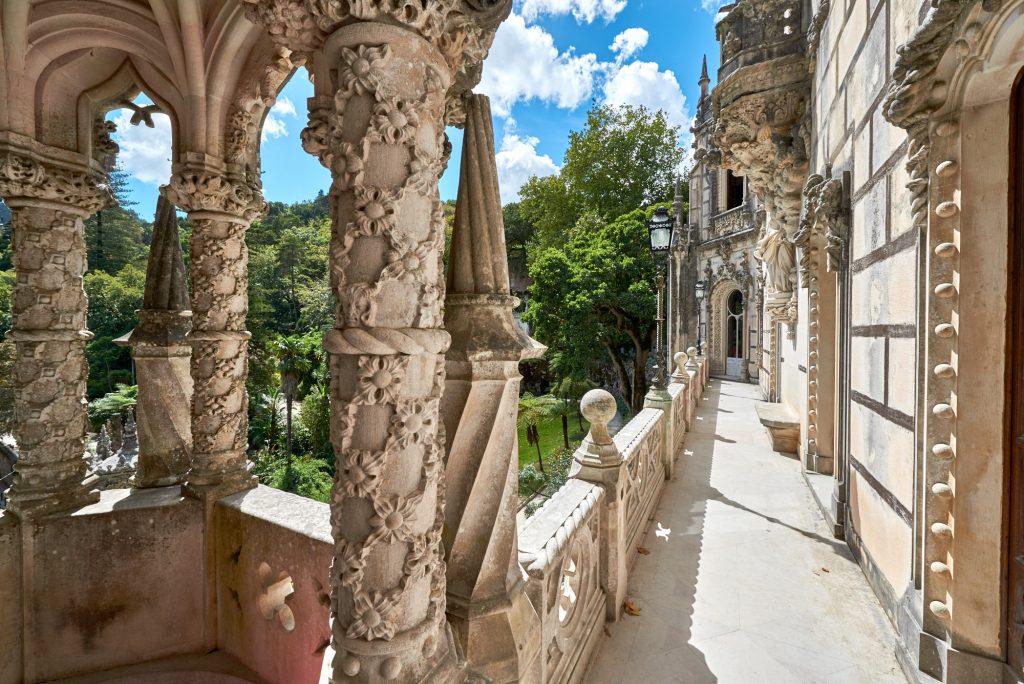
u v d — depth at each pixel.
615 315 19.55
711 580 3.52
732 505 5.06
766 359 12.66
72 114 3.12
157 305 3.74
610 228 20.45
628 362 22.72
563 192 27.08
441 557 1.40
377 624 1.21
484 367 1.57
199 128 3.06
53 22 2.82
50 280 3.05
